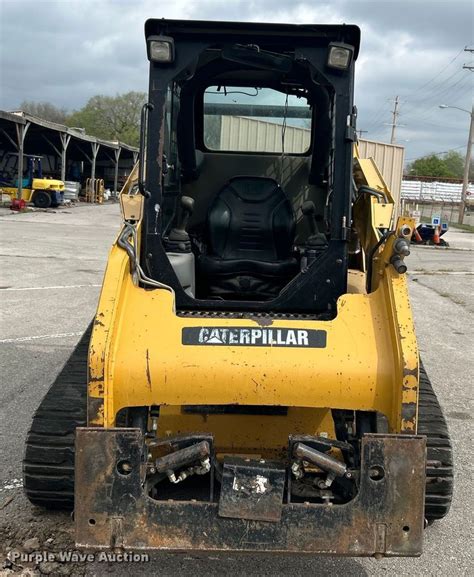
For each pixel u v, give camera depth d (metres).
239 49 3.52
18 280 11.70
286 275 4.15
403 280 3.17
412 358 2.88
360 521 2.80
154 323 3.09
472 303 11.94
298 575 3.35
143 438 2.87
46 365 6.62
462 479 4.51
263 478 2.84
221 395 2.96
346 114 3.41
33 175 34.16
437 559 3.54
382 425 3.22
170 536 2.81
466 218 49.53
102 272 13.10
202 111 4.82
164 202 3.81
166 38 3.34
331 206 3.55
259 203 4.33
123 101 71.50
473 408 5.98
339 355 3.00
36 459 3.39
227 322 3.09
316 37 3.39
